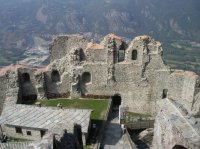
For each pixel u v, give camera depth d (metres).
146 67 49.84
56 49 53.59
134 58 50.75
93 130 41.59
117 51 50.00
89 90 52.53
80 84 52.28
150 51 49.31
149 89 51.00
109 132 42.94
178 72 48.88
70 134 23.23
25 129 40.28
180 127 29.33
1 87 50.19
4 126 41.31
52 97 53.22
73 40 52.81
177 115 32.25
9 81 49.97
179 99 48.59
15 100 49.47
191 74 46.88
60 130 22.70
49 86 52.69
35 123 39.94
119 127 44.53
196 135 27.92
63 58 52.28
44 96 52.44
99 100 51.69
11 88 50.16
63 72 52.62
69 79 52.50
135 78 50.84
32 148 19.28
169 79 49.31
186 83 47.22
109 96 52.34
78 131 26.16
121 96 52.41
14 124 40.31
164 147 32.19
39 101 51.91
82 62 51.38
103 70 51.03
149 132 44.09
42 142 19.73
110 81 51.41
